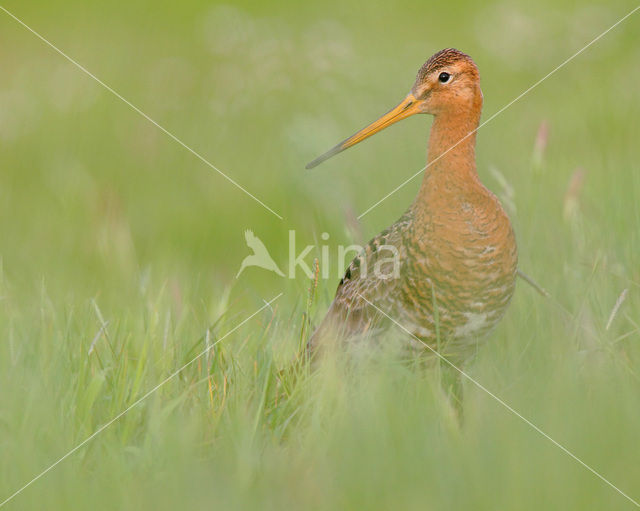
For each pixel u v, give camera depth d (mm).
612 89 26656
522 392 12492
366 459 10648
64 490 10477
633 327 13531
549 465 10453
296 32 31797
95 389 11633
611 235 15781
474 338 13281
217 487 10562
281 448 11602
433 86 13391
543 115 25797
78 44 34344
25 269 19094
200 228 21891
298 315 14969
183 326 14477
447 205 12859
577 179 16203
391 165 21719
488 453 10625
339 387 12172
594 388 12086
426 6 36594
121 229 20078
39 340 13312
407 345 13281
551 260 15773
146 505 10234
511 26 31938
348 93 26453
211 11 35875
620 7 32906
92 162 24797
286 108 26750
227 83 28312
